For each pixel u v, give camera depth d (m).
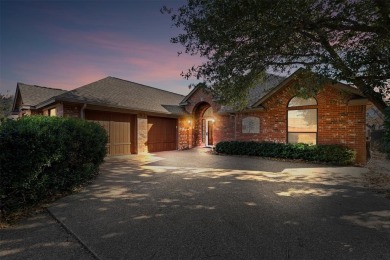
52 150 4.87
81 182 6.48
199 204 4.96
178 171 8.76
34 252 3.00
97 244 3.20
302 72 8.32
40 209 4.59
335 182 6.95
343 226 3.81
